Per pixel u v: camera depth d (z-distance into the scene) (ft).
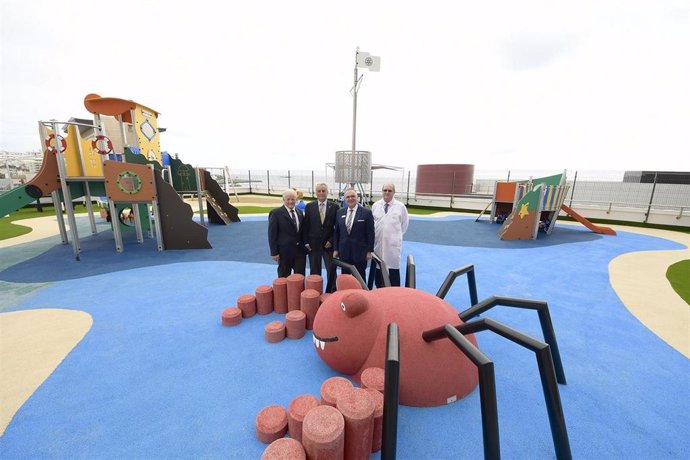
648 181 46.26
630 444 7.20
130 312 14.10
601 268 22.72
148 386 8.98
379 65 36.99
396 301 8.98
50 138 22.82
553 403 6.29
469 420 7.77
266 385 9.11
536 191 33.40
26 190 21.67
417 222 46.68
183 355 10.64
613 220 48.03
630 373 10.03
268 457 5.25
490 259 25.21
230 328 12.65
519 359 10.69
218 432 7.38
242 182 106.93
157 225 25.80
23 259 23.16
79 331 12.26
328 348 8.77
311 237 15.93
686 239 35.40
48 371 9.62
